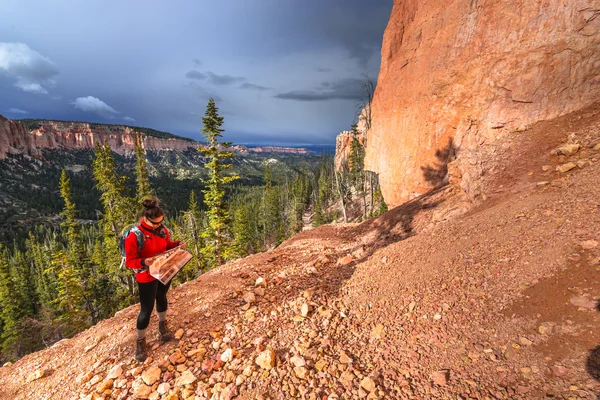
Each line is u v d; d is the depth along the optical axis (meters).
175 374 3.32
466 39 9.46
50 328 25.33
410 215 8.55
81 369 3.86
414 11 12.36
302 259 7.20
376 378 2.74
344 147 89.31
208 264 28.48
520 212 4.80
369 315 3.86
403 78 12.53
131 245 3.45
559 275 3.15
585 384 2.05
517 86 8.16
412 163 12.06
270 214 67.44
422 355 2.91
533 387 2.20
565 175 5.43
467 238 4.80
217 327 4.25
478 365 2.58
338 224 11.66
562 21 7.28
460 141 9.97
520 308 3.00
